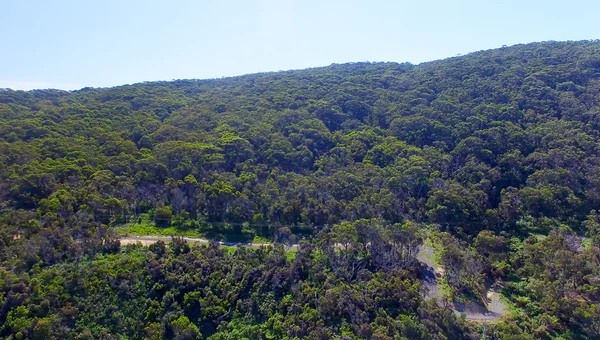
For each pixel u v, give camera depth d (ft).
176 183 201.87
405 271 144.46
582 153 208.23
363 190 200.64
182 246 159.02
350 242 155.94
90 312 128.36
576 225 181.68
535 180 199.72
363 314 122.42
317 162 231.91
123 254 154.51
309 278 141.79
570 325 126.21
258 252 157.89
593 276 136.36
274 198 196.54
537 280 143.74
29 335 113.09
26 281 127.44
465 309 135.54
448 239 168.25
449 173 215.31
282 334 122.62
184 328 125.49
